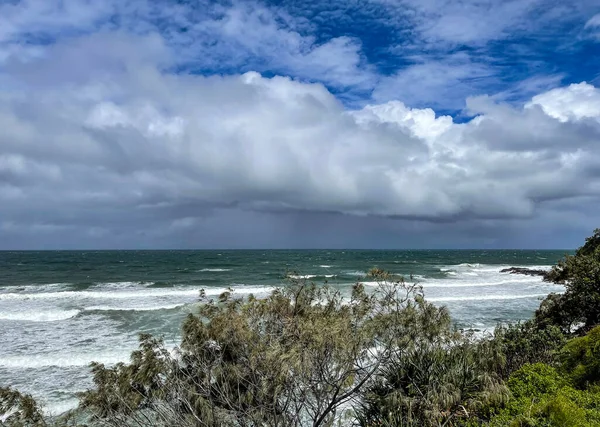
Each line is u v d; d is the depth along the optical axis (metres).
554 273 12.69
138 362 6.12
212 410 5.34
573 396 5.63
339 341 5.34
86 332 17.08
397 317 6.33
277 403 5.47
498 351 7.05
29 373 11.96
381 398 5.93
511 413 5.46
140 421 5.83
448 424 5.58
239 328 5.82
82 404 6.04
